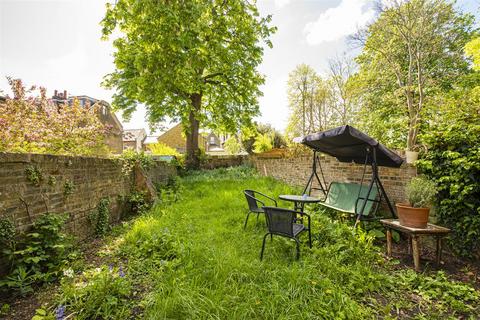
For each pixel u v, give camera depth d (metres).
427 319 1.94
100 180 4.15
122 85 10.36
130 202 5.39
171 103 10.74
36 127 4.14
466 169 2.98
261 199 5.79
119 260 2.84
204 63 6.29
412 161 3.80
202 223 4.23
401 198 3.99
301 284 2.24
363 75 9.55
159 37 5.30
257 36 10.66
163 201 5.91
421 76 7.12
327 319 1.88
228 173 11.19
